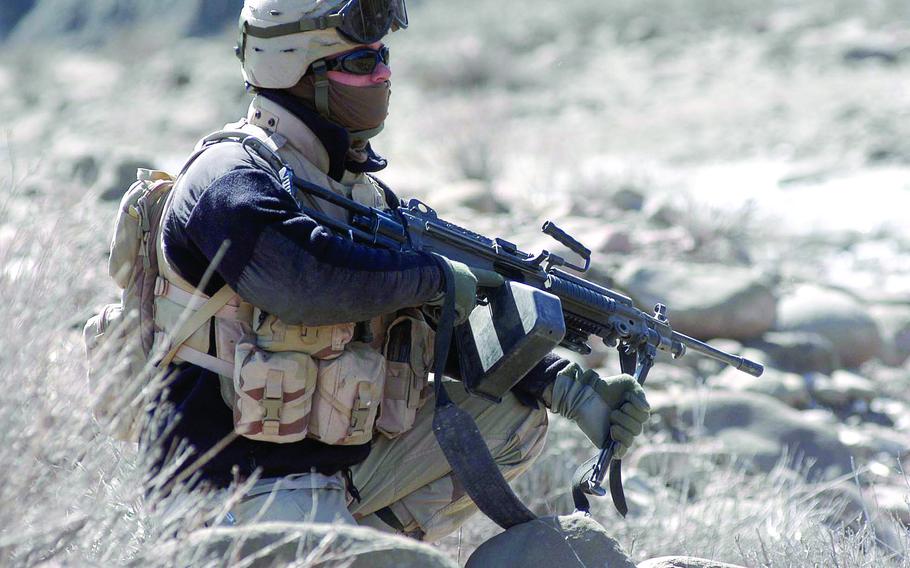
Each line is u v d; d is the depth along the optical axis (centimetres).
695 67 8081
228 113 7381
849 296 2858
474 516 1466
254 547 906
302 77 1132
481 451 1068
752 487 1759
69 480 896
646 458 1856
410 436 1189
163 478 948
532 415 1219
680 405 2050
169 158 5294
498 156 4819
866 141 5616
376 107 1153
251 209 1015
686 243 3209
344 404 1071
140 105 8169
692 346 1298
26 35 15312
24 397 870
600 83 7938
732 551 1462
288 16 1111
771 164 5341
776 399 2248
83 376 934
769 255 3350
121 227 1102
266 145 1100
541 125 6606
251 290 1020
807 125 6122
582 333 1259
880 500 1747
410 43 10694
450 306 1070
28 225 1045
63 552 870
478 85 8012
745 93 7138
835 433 2008
